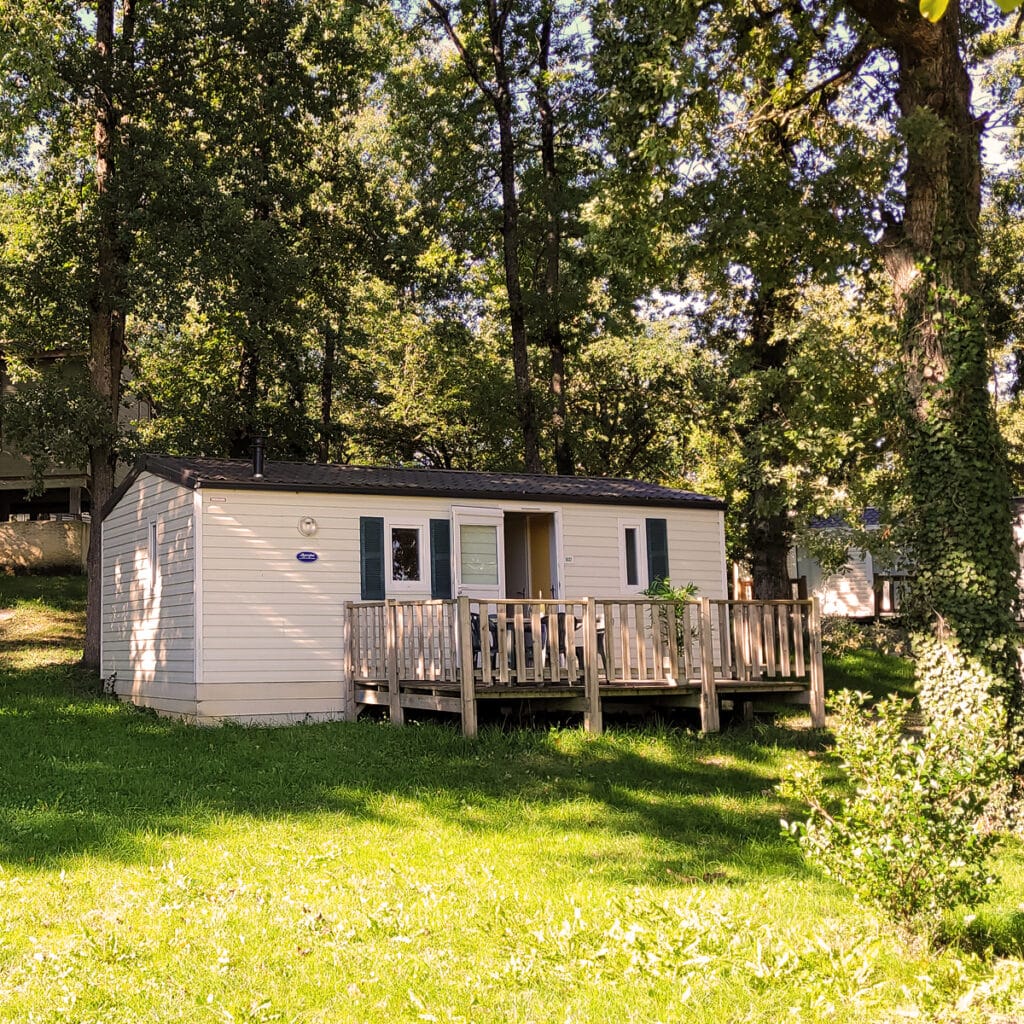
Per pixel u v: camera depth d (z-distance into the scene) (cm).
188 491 1667
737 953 675
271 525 1673
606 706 1659
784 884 924
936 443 1331
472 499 1827
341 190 2573
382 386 3703
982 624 1293
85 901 784
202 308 2214
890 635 2677
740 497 2595
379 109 3609
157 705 1747
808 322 1950
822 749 1532
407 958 661
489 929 730
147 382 3016
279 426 2825
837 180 1493
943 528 1321
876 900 691
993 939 734
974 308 1325
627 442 3494
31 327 2344
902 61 1390
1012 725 1267
